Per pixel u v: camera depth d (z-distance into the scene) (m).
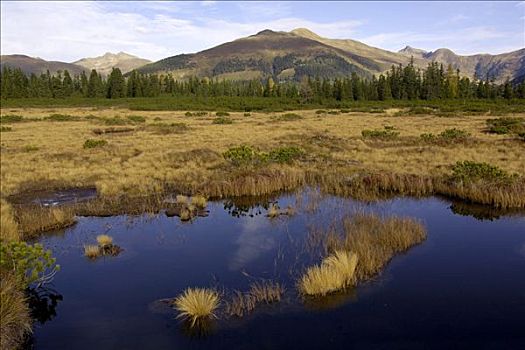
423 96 103.81
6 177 20.80
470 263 10.57
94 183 20.06
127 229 13.96
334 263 9.66
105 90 119.88
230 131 42.19
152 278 10.05
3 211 14.56
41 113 73.69
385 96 106.38
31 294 9.27
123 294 9.23
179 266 10.77
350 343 7.19
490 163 22.06
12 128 47.12
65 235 13.41
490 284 9.35
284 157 23.67
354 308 8.40
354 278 9.44
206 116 67.44
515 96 97.44
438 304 8.48
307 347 7.10
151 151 29.31
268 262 10.91
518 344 7.08
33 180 20.75
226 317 8.13
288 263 10.79
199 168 22.97
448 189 17.55
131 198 17.53
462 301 8.60
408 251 11.53
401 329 7.59
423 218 14.59
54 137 38.09
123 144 32.81
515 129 36.44
